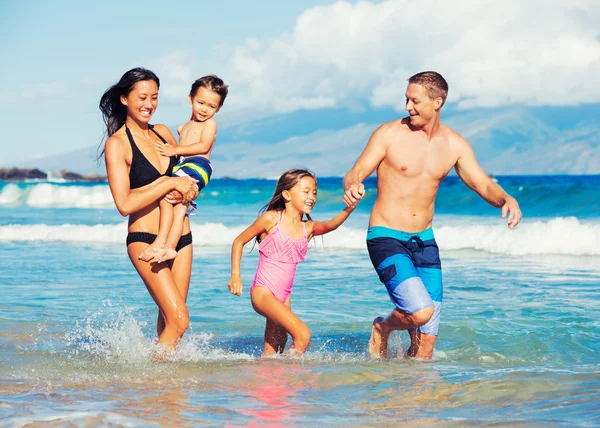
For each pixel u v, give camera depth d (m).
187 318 5.82
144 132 6.07
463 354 6.25
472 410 4.36
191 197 5.89
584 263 13.31
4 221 26.25
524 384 4.95
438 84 5.86
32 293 9.84
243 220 25.25
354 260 13.91
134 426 3.96
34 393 4.76
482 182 6.09
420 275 6.12
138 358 5.91
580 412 4.23
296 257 6.37
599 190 27.38
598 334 6.92
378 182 6.20
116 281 11.05
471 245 15.92
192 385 5.02
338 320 8.03
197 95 6.55
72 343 6.59
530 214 25.88
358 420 4.14
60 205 37.84
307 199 6.30
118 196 5.70
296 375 5.32
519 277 11.40
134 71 5.89
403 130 6.09
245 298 9.53
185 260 6.08
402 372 5.44
